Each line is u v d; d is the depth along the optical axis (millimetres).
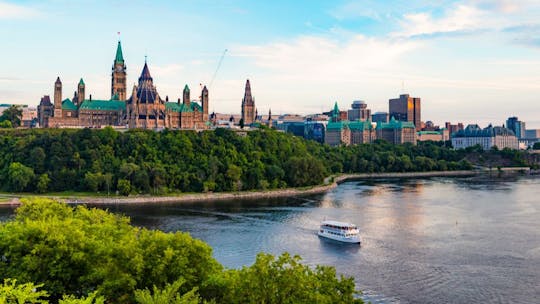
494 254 127625
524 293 100000
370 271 114500
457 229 158500
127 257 71812
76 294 74250
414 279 108625
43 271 71875
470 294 99625
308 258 126062
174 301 57125
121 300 69562
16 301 56625
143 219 178875
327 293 62906
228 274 69438
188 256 75062
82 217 105000
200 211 199125
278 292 61125
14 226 80125
